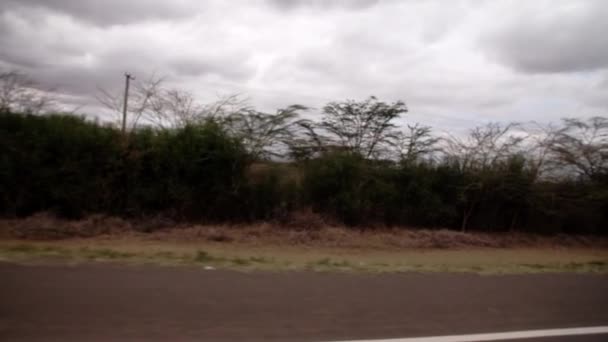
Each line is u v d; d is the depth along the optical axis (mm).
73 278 6883
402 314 6391
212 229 15273
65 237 13391
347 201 17953
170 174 16219
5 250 8969
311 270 8672
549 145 20766
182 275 7531
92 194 15344
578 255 17875
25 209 14875
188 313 5855
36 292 6156
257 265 8961
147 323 5453
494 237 19422
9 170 14430
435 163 20297
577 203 21125
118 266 7832
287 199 17719
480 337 5715
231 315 5898
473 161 20266
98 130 15797
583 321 6531
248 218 17031
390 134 21328
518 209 20750
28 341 4797
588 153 21156
